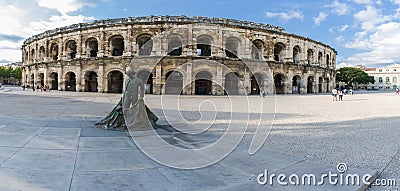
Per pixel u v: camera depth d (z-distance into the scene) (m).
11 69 132.75
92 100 31.45
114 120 11.23
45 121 12.96
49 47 64.06
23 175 5.59
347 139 10.98
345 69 134.38
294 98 45.00
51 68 62.50
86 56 57.97
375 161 7.81
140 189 5.14
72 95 42.47
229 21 55.53
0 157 6.77
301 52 67.00
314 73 70.81
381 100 41.38
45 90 58.25
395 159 8.05
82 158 6.94
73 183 5.28
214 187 5.37
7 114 15.71
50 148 7.82
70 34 59.38
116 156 7.24
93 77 58.75
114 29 54.81
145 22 52.91
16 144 8.15
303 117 18.33
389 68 164.38
